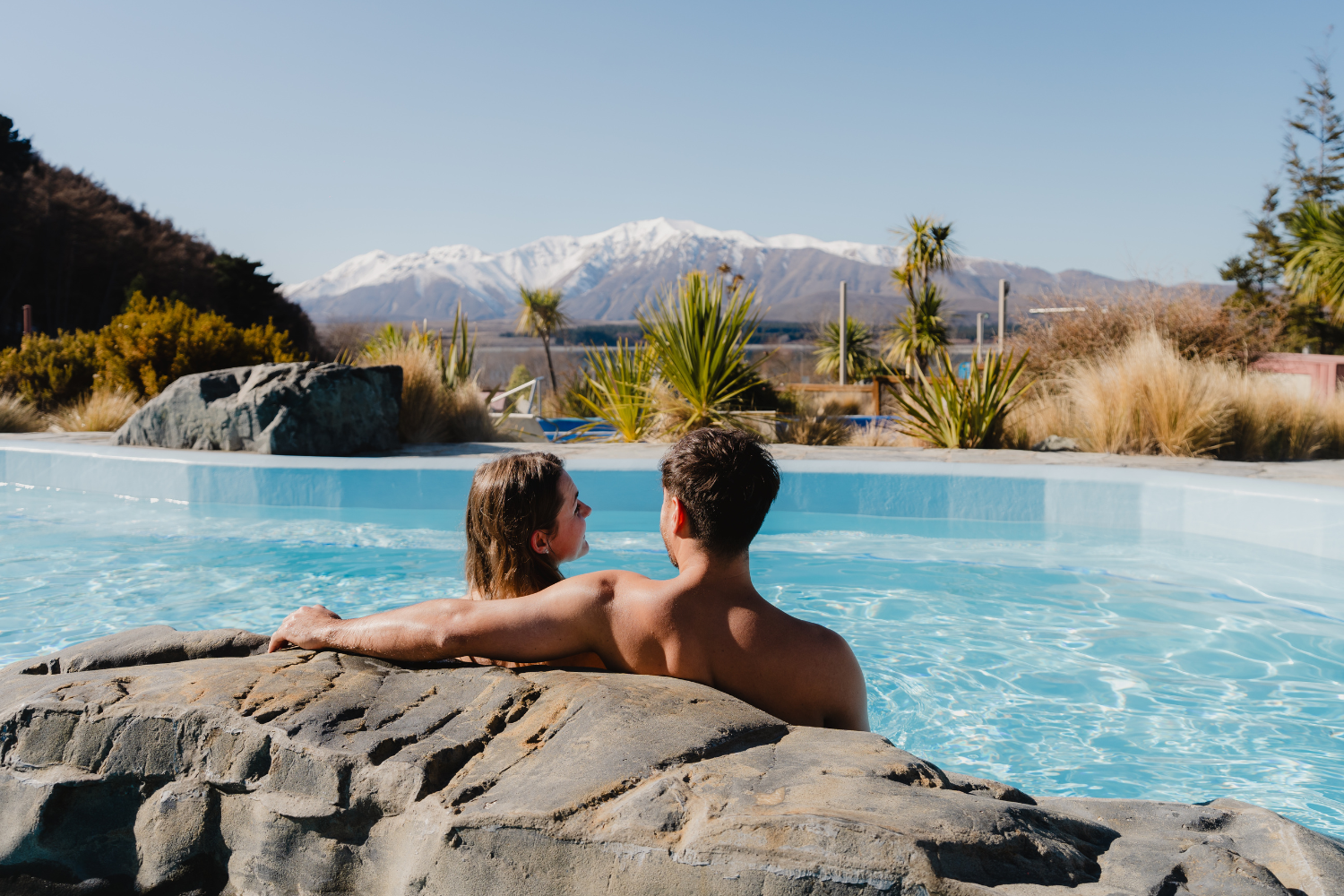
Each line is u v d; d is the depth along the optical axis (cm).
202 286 4497
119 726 152
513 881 118
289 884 138
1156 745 267
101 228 4281
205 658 188
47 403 1194
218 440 711
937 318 1719
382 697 154
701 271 903
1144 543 505
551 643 163
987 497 561
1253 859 117
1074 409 817
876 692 310
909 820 108
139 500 652
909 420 857
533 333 2836
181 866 146
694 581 160
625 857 111
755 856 104
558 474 188
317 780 137
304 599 425
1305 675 320
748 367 934
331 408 716
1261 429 717
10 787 154
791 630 158
